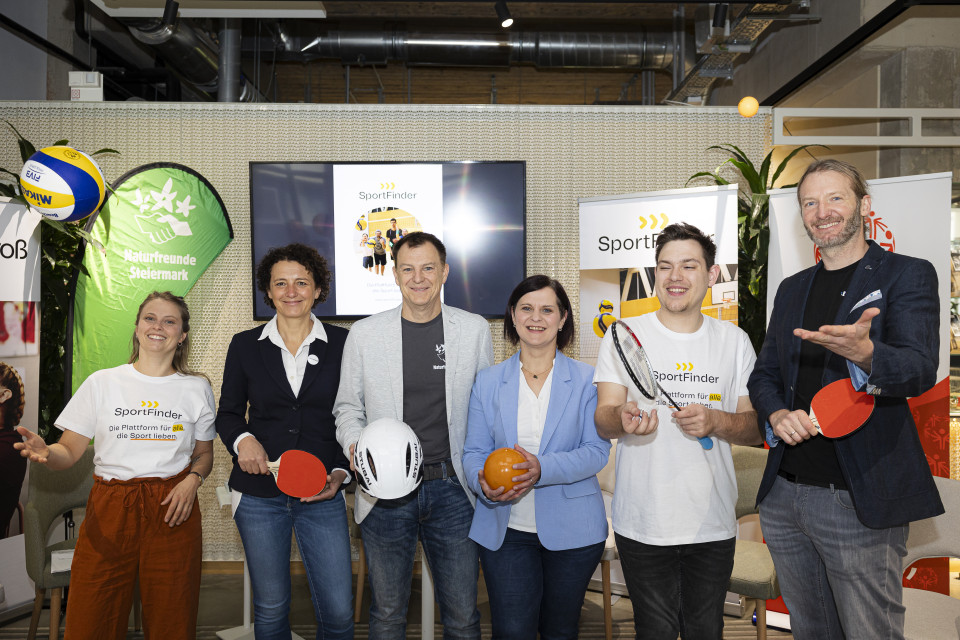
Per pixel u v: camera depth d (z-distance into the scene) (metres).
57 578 2.90
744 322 3.85
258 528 2.33
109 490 2.30
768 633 3.31
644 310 3.60
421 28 7.18
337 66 8.42
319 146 4.36
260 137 4.35
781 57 6.44
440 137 4.38
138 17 5.14
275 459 2.38
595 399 2.22
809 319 2.02
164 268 3.89
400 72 8.67
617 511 2.11
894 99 4.96
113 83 6.87
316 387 2.42
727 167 4.38
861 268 1.91
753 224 3.77
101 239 3.72
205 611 3.55
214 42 6.45
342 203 4.23
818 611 2.05
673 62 6.95
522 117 4.39
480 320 2.44
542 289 2.19
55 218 3.07
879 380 1.66
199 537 2.46
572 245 4.41
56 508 3.10
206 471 2.54
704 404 2.09
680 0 4.62
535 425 2.21
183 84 7.51
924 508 1.83
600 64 7.25
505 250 4.27
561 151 4.41
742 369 2.17
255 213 4.21
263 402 2.41
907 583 3.44
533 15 7.16
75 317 3.65
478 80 9.01
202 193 4.04
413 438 2.16
